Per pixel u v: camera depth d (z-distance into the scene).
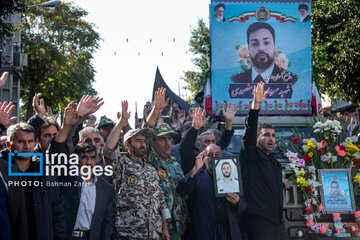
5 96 22.30
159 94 6.57
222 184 6.01
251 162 6.20
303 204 6.34
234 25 8.49
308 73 8.49
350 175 6.47
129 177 5.79
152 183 5.88
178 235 6.27
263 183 6.12
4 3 15.81
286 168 6.54
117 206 5.72
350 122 7.51
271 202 6.07
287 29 8.55
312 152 6.66
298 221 6.32
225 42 8.45
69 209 5.32
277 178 6.20
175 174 6.42
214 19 8.49
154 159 6.39
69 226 5.29
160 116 7.63
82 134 5.97
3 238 4.50
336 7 19.97
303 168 6.46
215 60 8.41
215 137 7.14
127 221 5.64
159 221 5.85
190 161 6.52
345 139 6.80
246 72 8.42
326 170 6.45
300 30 8.57
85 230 5.32
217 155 6.25
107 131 7.13
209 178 6.19
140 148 5.95
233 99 8.35
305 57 8.52
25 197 4.78
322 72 19.81
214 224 6.02
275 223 6.07
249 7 8.54
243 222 6.26
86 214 5.35
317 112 8.62
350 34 18.98
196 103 9.69
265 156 6.23
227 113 7.10
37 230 4.73
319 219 6.36
